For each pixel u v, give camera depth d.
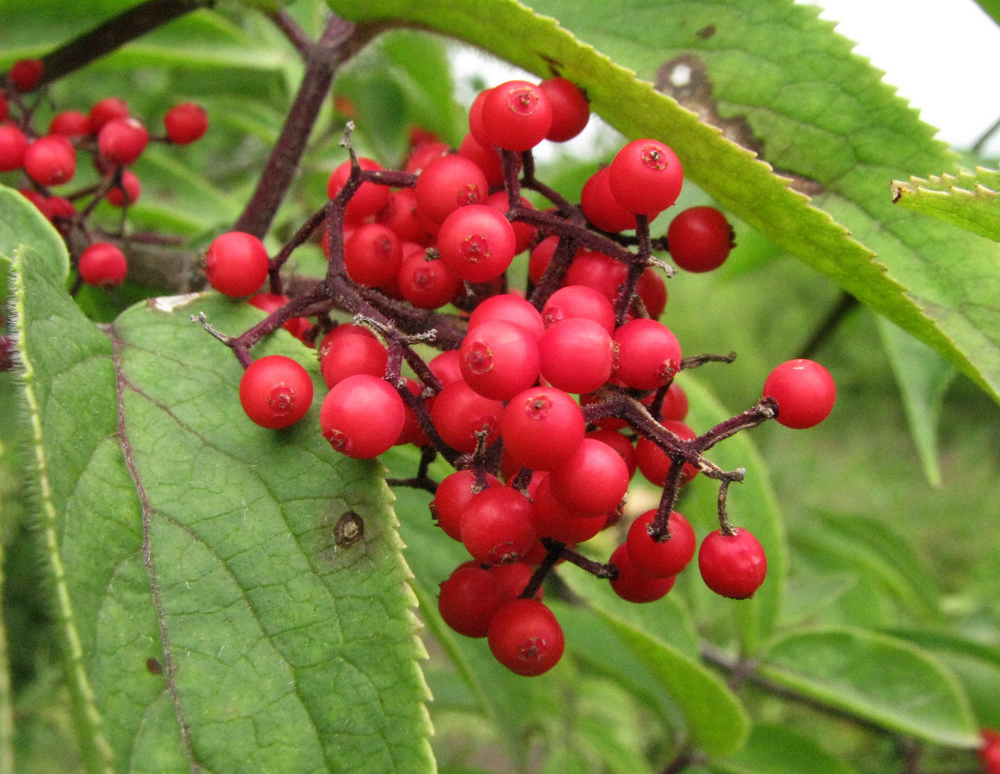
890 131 0.09
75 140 0.12
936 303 0.09
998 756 0.16
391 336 0.08
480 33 0.10
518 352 0.07
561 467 0.08
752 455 0.15
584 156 0.19
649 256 0.08
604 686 0.23
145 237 0.12
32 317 0.08
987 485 0.63
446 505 0.08
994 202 0.08
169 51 0.16
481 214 0.08
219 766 0.07
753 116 0.09
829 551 0.21
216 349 0.08
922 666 0.14
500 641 0.08
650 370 0.08
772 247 0.19
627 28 0.10
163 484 0.08
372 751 0.07
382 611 0.07
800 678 0.15
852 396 0.71
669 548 0.08
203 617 0.07
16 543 0.16
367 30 0.11
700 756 0.15
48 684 0.22
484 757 0.30
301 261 0.14
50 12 0.12
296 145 0.12
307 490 0.08
